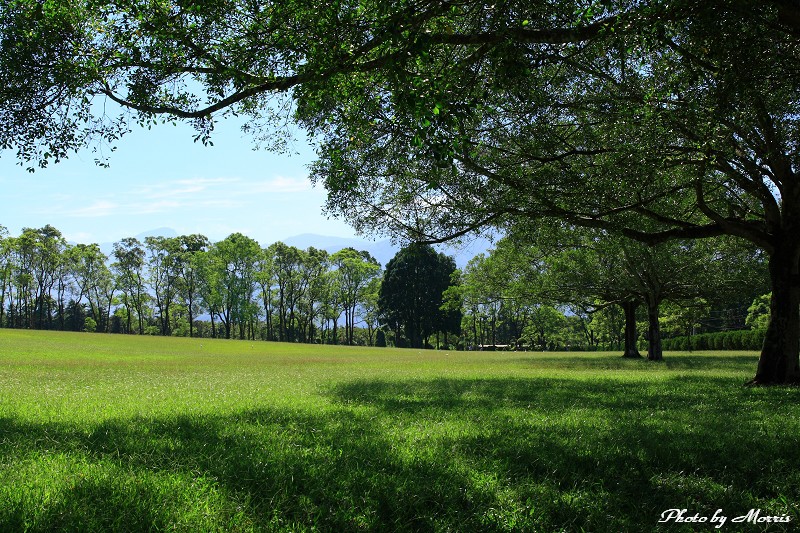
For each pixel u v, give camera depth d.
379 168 15.71
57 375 22.08
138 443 6.80
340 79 10.37
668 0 8.05
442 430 8.26
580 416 10.07
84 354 40.41
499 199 16.25
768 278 36.47
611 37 10.05
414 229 18.11
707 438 7.82
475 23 9.55
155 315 106.81
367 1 9.08
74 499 4.67
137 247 98.44
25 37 9.70
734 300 40.38
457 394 14.48
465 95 8.81
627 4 8.98
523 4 8.52
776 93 12.31
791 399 12.92
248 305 93.88
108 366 28.69
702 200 16.09
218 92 10.01
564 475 6.02
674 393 14.66
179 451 6.41
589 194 15.59
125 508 4.55
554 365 33.66
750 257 34.69
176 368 27.86
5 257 91.56
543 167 15.60
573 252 34.97
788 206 16.36
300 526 4.44
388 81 9.34
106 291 100.44
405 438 7.66
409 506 4.97
